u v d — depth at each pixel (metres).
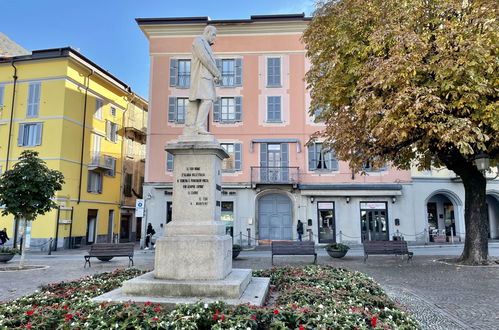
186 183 6.30
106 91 30.30
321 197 24.78
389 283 9.36
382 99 10.65
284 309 4.48
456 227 25.95
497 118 9.66
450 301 7.30
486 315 6.27
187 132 6.64
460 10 10.88
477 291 8.29
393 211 24.56
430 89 9.91
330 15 13.49
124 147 32.50
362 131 12.35
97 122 29.03
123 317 4.22
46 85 25.77
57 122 25.22
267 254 18.20
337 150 13.95
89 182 27.88
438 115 10.04
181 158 6.38
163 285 5.41
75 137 26.44
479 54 9.57
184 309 4.44
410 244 23.59
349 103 13.16
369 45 11.73
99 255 14.27
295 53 26.14
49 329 4.32
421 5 10.89
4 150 25.64
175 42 26.47
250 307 4.56
